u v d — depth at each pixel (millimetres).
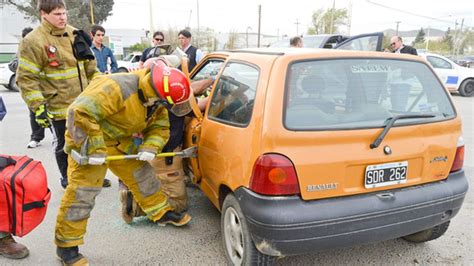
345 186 2371
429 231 3020
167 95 2488
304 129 2285
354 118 2445
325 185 2311
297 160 2246
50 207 4000
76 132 2484
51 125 3967
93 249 3156
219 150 2732
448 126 2729
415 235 3160
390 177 2488
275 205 2227
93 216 3789
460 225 3578
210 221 3670
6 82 14078
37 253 3102
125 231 3475
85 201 2750
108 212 3885
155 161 3396
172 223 3508
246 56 2855
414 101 2721
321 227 2256
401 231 2506
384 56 2732
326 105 2418
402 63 2781
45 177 2854
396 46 7672
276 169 2217
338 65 2553
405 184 2551
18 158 2898
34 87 3500
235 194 2498
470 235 3377
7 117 9102
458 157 2775
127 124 2697
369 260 2975
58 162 4246
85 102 2451
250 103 2488
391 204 2428
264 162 2240
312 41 9125
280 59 2445
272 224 2213
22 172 2721
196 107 3059
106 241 3289
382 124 2469
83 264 2824
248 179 2350
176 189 3449
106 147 2684
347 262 2945
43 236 3387
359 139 2391
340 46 6070
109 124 2721
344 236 2328
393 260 2977
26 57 3449
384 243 3240
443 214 2662
